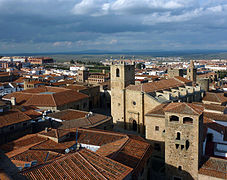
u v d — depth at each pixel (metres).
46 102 96.50
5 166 44.06
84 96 113.44
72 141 59.31
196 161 52.22
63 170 36.69
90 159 40.88
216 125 69.88
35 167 36.31
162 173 64.06
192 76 148.00
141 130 96.38
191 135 52.25
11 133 65.06
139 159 49.59
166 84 111.00
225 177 49.06
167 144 55.59
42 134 60.53
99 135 62.38
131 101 99.81
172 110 54.12
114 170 38.31
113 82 106.12
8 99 103.56
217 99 112.94
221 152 58.16
